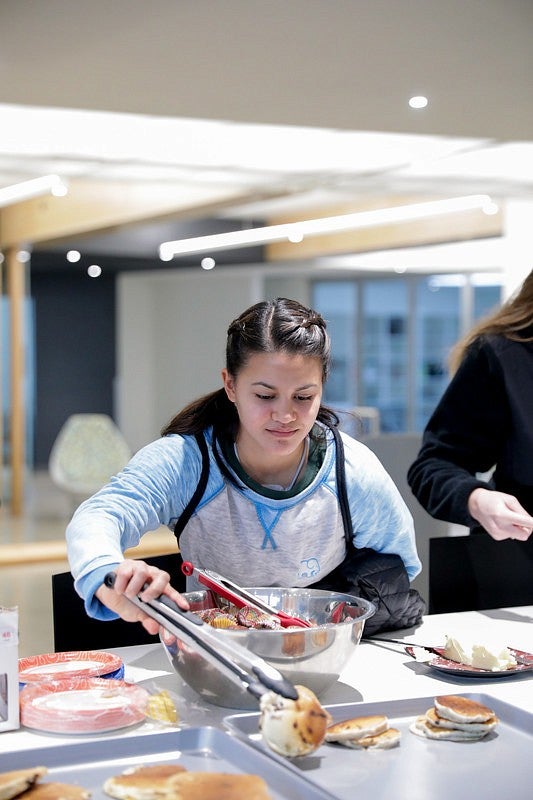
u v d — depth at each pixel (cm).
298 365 161
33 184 617
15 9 454
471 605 230
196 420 182
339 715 133
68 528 162
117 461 983
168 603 136
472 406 238
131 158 613
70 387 1545
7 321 1034
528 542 235
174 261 1241
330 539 183
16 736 133
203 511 180
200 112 485
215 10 480
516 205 769
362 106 509
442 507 218
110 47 468
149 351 1459
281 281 1366
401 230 1026
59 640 197
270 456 176
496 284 1211
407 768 120
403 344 1316
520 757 123
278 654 137
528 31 533
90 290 1543
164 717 137
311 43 495
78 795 109
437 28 515
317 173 671
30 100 462
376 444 415
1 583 676
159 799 107
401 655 172
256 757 117
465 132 533
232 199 745
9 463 1028
